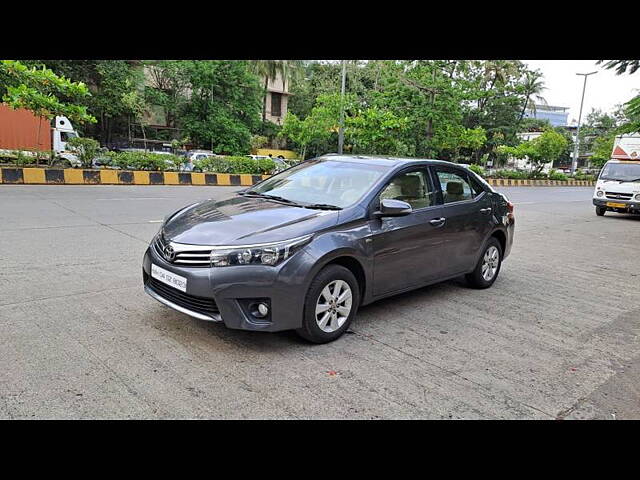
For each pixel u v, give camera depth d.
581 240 10.97
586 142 73.44
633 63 10.77
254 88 35.28
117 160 19.05
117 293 5.06
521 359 4.11
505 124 48.75
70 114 16.47
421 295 5.79
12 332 3.97
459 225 5.42
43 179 15.99
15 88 15.16
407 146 26.62
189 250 3.82
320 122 29.52
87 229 8.28
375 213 4.48
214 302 3.72
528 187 34.53
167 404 3.07
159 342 3.94
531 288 6.45
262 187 5.25
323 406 3.16
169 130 35.66
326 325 4.10
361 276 4.39
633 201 15.82
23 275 5.50
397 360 3.91
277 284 3.72
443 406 3.27
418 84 26.02
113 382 3.28
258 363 3.69
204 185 20.06
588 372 3.93
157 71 34.00
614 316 5.44
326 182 4.92
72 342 3.85
